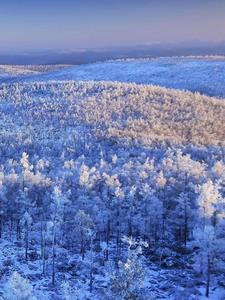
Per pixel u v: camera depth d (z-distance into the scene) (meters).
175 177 73.81
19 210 68.56
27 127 138.12
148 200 66.00
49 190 69.69
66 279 56.47
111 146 114.75
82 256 63.25
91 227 65.62
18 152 108.69
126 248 67.06
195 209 65.31
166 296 51.81
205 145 119.00
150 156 101.19
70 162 85.06
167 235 71.81
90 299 50.81
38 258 62.59
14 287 29.00
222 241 51.00
